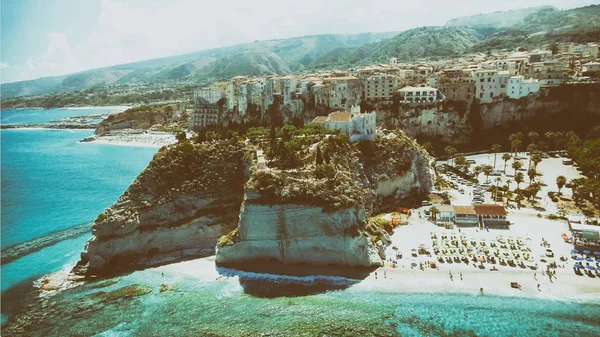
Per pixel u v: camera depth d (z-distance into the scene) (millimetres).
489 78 175750
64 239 105438
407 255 87562
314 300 73688
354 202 86438
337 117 124938
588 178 128125
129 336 65875
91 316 71438
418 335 63844
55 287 81125
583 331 63344
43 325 69375
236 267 86812
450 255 86188
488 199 117688
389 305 71438
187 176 101625
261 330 66062
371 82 180750
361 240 84500
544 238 91688
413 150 123625
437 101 174875
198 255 93062
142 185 97250
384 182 113812
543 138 168750
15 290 80688
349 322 67312
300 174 90438
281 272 84000
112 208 92812
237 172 104375
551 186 125812
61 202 137500
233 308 72250
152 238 94188
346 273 82625
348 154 107812
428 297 73312
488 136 176000
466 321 66625
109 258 89438
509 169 145625
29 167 197375
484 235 94750
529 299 71500
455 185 130750
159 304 74188
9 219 121062
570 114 171500
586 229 87000
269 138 114375
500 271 79938
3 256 95625
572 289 73562
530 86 172625
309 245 86000
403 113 174500
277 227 86312
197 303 74000
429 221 104688
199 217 97438
